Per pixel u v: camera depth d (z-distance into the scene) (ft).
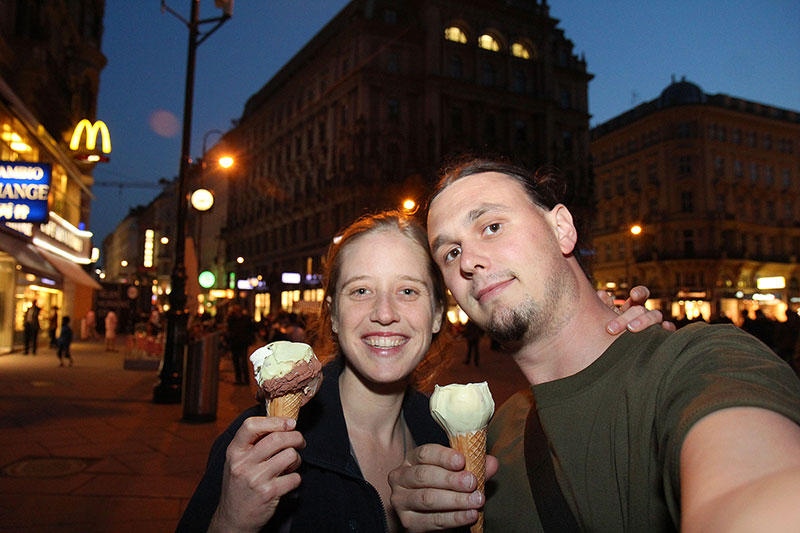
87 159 52.54
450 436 4.39
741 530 1.72
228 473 4.04
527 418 5.16
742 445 2.16
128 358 47.34
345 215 128.47
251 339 40.91
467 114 130.72
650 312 4.39
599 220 183.73
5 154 48.01
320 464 5.36
